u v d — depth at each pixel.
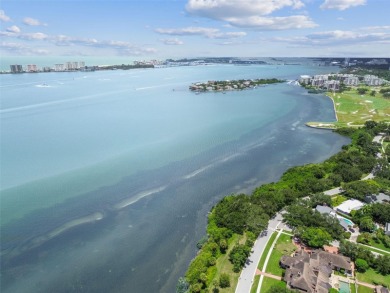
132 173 156.12
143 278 91.19
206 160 174.38
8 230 111.00
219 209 116.81
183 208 126.44
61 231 111.25
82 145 193.50
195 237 108.75
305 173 144.62
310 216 108.19
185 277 87.88
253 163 171.00
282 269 89.38
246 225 107.81
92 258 98.69
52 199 131.00
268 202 115.88
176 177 153.12
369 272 87.88
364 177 147.00
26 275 91.44
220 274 87.12
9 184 142.50
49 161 167.88
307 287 79.44
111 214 121.88
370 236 103.12
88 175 152.88
